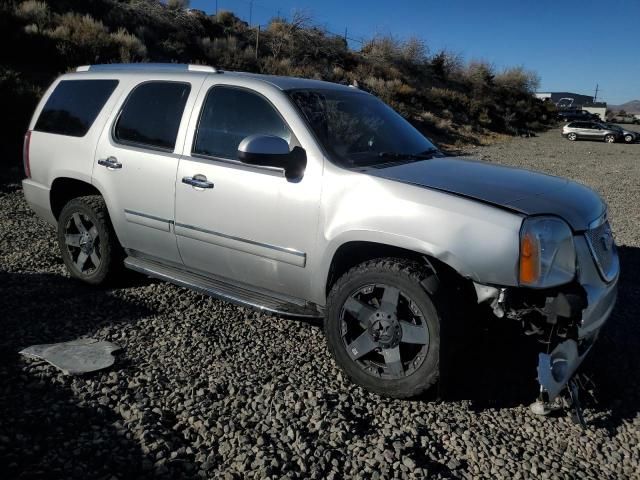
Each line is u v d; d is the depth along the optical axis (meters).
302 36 40.88
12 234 6.86
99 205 4.94
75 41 20.58
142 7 30.42
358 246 3.66
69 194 5.48
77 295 4.99
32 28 19.70
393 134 4.46
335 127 4.04
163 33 29.12
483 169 4.02
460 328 3.35
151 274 4.70
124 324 4.43
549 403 3.34
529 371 3.92
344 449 3.02
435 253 3.28
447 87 50.69
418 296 3.31
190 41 29.45
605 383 3.84
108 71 5.15
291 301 4.03
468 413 3.43
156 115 4.62
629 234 8.23
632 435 3.28
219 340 4.24
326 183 3.67
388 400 3.52
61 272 5.59
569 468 2.96
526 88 61.34
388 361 3.46
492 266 3.16
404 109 34.56
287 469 2.84
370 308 3.53
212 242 4.21
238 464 2.86
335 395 3.54
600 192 13.05
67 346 3.98
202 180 4.18
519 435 3.23
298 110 3.94
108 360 3.80
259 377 3.72
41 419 3.13
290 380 3.69
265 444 3.02
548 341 3.21
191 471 2.80
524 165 20.67
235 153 4.11
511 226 3.15
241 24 37.44
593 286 3.38
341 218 3.58
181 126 4.42
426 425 3.29
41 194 5.36
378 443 3.08
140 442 2.98
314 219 3.70
